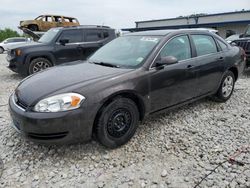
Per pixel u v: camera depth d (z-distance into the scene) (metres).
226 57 5.14
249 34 10.20
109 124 3.35
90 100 3.12
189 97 4.50
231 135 3.96
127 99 3.47
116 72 3.59
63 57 8.93
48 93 3.14
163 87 3.93
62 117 2.99
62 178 2.96
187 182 2.86
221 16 28.53
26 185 2.85
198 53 4.60
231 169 3.07
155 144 3.67
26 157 3.37
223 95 5.32
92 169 3.11
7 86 7.51
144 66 3.74
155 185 2.82
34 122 3.01
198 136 3.92
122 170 3.09
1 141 3.79
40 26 21.66
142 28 35.47
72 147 3.56
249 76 8.61
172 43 4.18
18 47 8.34
